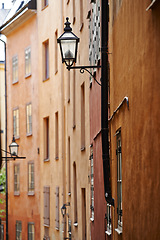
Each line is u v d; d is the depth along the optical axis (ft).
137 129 35.17
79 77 77.41
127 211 39.81
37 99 109.81
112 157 48.83
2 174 133.39
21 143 117.08
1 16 152.87
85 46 72.38
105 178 48.06
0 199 138.62
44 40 105.91
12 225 120.98
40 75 108.27
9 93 123.44
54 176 98.94
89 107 68.18
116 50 44.96
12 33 121.29
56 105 98.27
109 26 49.80
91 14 64.44
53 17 100.22
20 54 118.01
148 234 32.42
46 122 106.63
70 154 86.38
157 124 30.09
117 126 44.70
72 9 84.38
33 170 111.34
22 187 116.47
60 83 94.99
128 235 39.47
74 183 82.84
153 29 30.63
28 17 112.57
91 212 66.69
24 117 115.96
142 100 33.47
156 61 30.19
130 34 37.60
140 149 34.30
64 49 46.62
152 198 31.35
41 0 106.93
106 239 53.62
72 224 82.79
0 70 149.38
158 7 29.48
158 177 30.01
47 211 102.78
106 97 47.34
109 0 49.62
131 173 37.70
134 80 36.14
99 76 56.65
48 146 106.63
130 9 37.52
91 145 65.36
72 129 83.71
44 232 104.47
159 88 29.76
